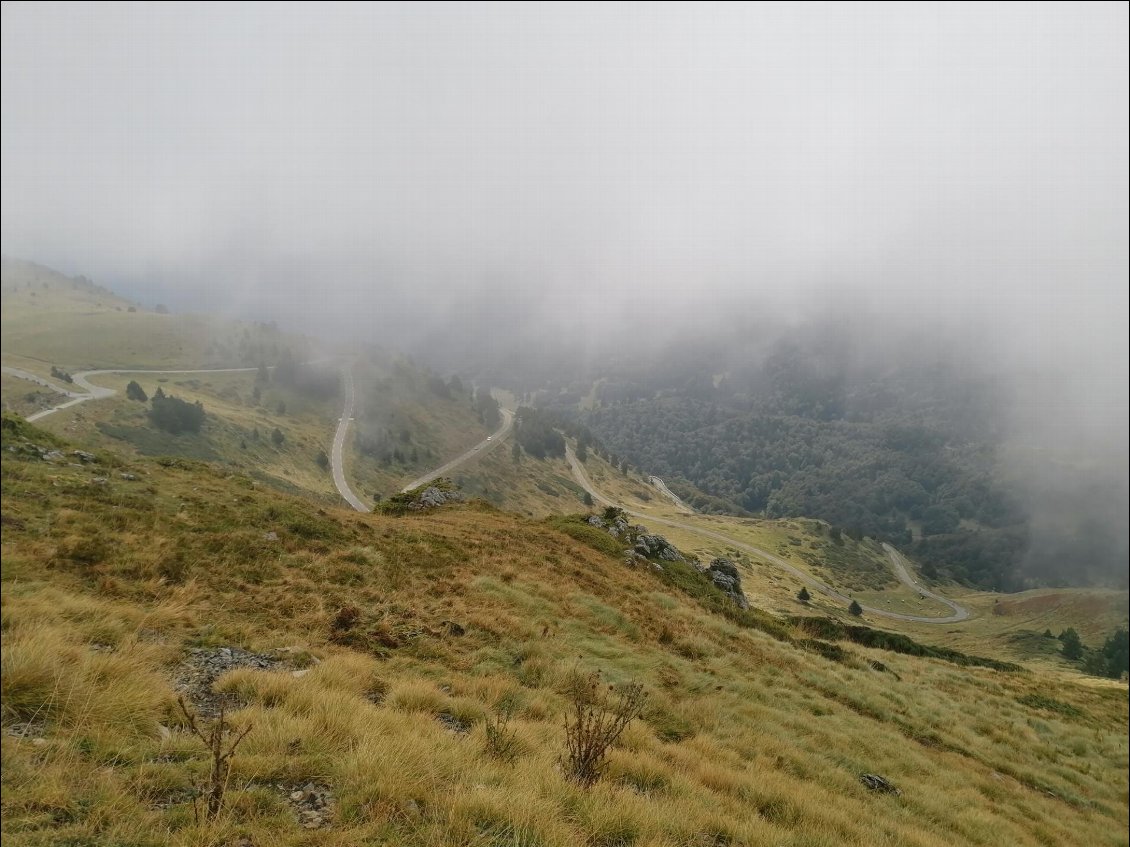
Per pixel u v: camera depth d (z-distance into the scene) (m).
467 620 15.87
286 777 5.84
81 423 142.38
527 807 5.93
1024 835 13.40
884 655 37.22
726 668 19.47
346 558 18.02
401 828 5.19
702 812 7.98
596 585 24.84
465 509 36.81
